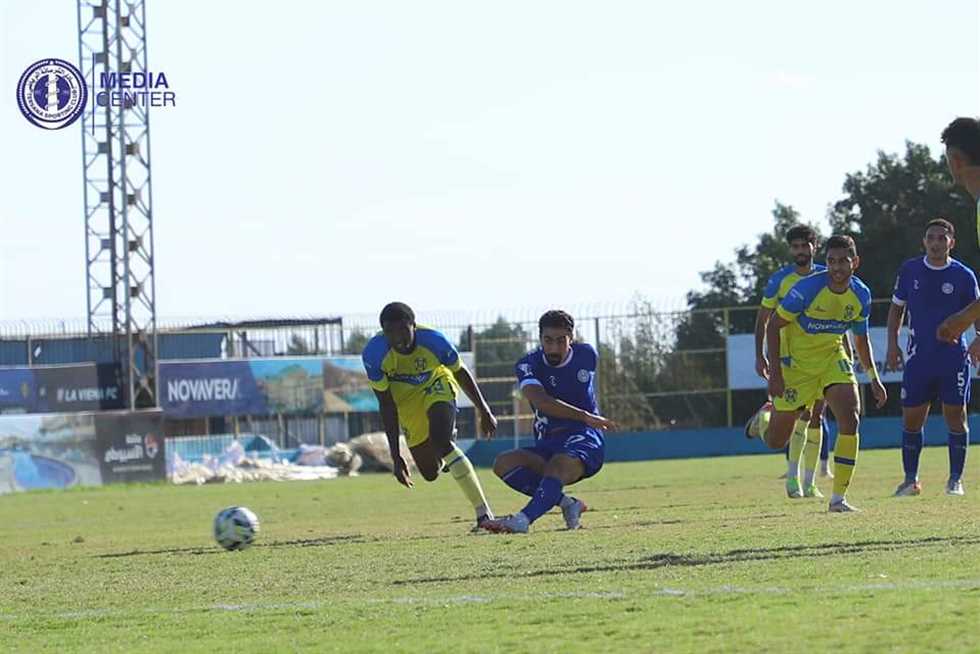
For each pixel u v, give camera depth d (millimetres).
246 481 114375
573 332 33688
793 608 18281
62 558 35188
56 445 106375
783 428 38969
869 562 22594
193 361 121375
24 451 104688
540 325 33688
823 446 58375
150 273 121562
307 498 69312
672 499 48219
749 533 29516
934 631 16250
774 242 159625
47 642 19609
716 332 126750
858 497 42938
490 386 128125
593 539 30141
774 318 37469
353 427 129000
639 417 127062
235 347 130125
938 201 149000
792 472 44938
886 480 54438
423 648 17078
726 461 101125
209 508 64062
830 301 37156
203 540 39656
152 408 120312
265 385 123562
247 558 31156
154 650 18203
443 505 55375
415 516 47125
